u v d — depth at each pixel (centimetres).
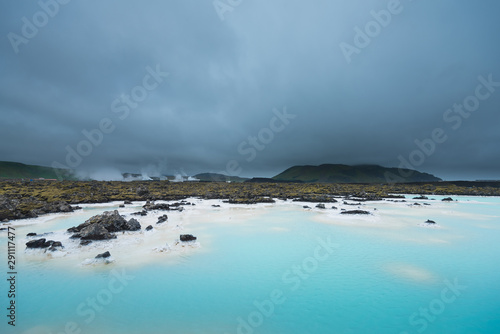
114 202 7412
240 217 4919
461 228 3919
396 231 3709
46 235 3206
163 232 3544
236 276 2103
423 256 2592
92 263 2314
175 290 1855
